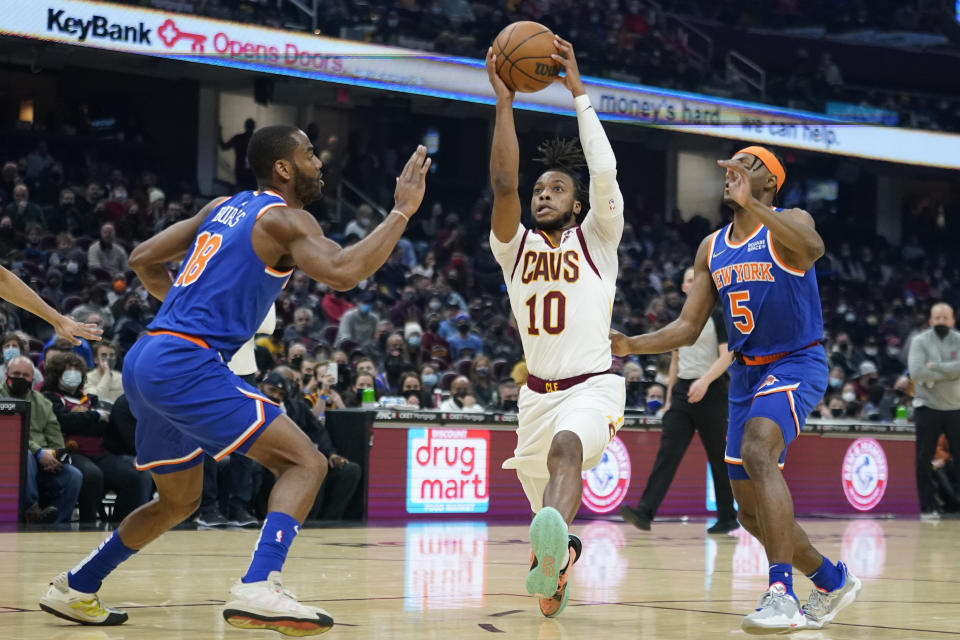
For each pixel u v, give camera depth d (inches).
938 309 465.4
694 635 149.8
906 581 228.2
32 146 836.0
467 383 469.4
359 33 808.9
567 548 152.8
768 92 1063.6
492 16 968.9
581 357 172.2
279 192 149.9
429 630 149.5
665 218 1121.4
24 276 593.3
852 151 1034.1
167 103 915.4
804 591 215.9
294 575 216.7
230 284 142.5
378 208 959.0
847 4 1224.8
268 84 880.9
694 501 455.5
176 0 711.7
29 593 180.9
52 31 643.5
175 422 141.5
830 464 487.2
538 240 177.5
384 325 622.8
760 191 178.7
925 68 1238.3
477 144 1065.5
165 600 176.4
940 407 464.1
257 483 357.7
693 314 182.9
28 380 339.9
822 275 1059.3
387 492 393.1
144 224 733.9
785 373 168.7
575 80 176.6
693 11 1155.9
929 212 1227.2
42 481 344.5
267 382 357.4
